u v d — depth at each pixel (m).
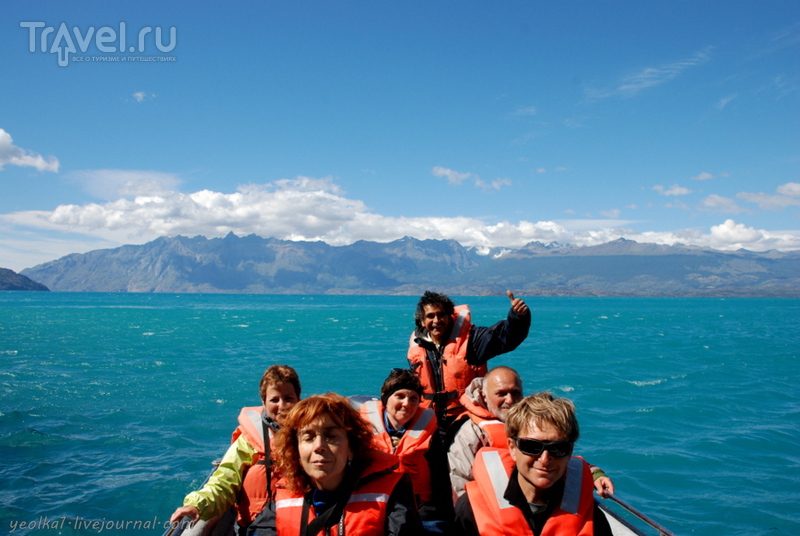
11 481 10.84
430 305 4.85
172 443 13.48
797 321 78.81
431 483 4.45
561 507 3.32
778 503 10.36
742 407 17.89
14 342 36.25
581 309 135.88
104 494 10.38
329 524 3.21
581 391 20.52
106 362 26.81
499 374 4.17
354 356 31.31
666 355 32.62
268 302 182.25
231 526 4.86
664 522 9.66
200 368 25.39
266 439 4.00
